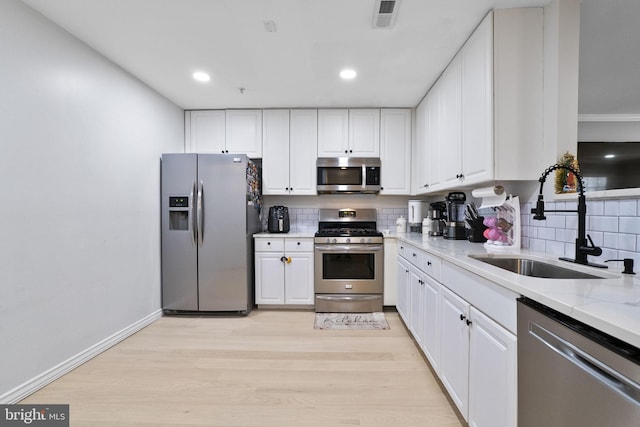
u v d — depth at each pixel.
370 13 1.71
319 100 3.06
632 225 1.20
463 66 2.03
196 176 2.87
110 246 2.24
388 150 3.29
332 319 2.84
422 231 3.00
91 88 2.07
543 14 1.66
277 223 3.28
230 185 2.88
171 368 1.95
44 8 1.66
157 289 2.83
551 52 1.61
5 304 1.54
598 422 0.69
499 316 1.10
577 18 1.54
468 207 2.47
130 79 2.46
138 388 1.73
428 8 1.67
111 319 2.25
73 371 1.90
